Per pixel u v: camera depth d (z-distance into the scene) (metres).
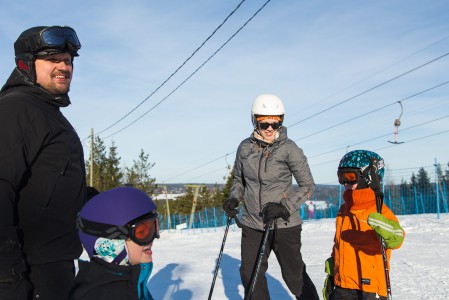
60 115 2.44
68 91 2.51
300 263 4.07
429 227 12.52
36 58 2.36
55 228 2.26
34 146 2.17
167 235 18.67
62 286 2.26
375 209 3.28
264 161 4.04
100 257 1.78
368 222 3.04
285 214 3.67
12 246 1.96
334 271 3.46
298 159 4.04
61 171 2.28
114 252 1.76
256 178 4.06
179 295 5.47
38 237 2.20
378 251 3.23
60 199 2.28
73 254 2.33
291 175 4.13
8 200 2.02
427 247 8.99
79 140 2.51
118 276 1.77
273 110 4.01
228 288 5.80
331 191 21.53
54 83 2.42
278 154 4.03
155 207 1.88
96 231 1.77
